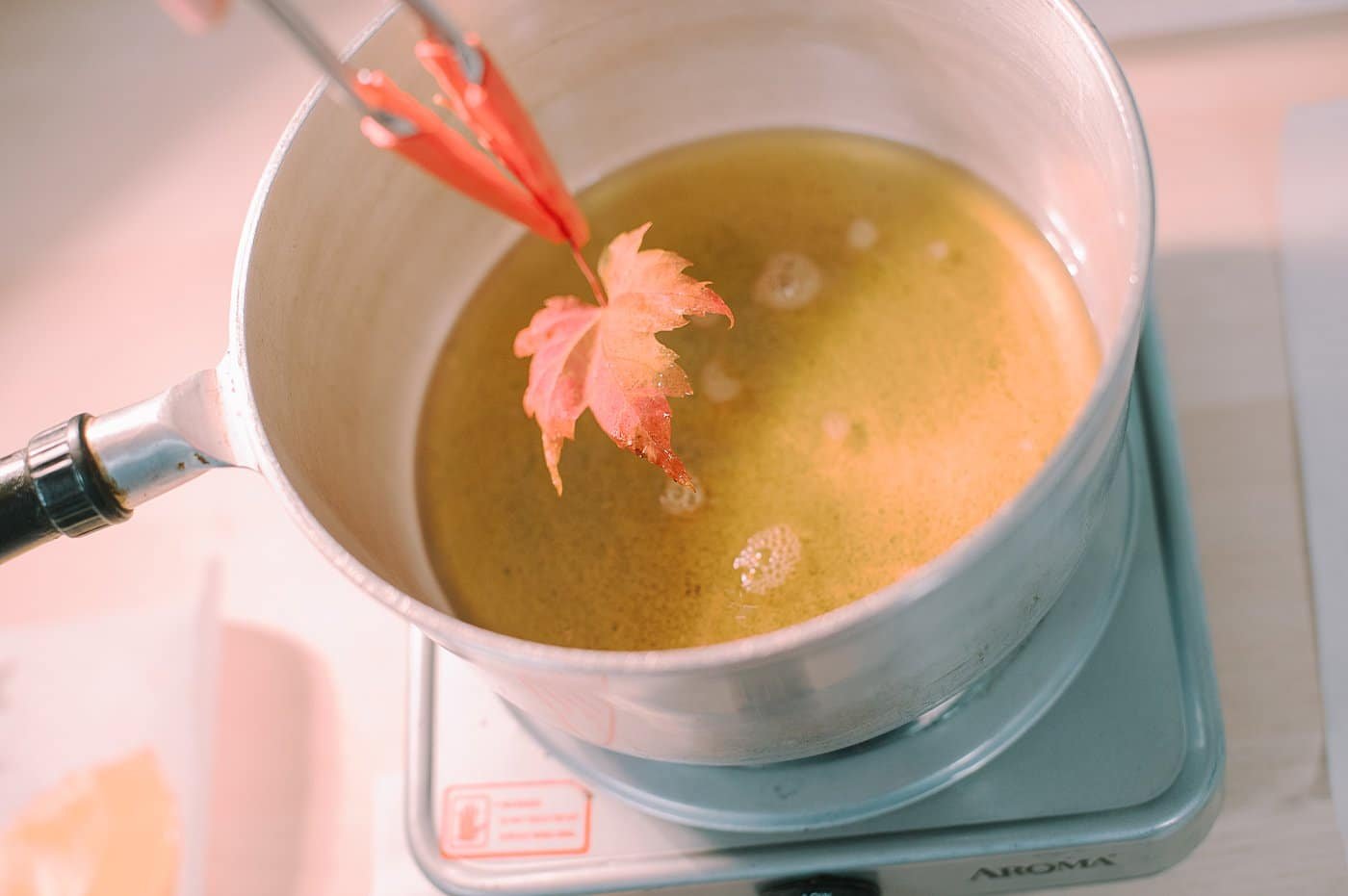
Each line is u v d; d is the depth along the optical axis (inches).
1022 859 18.2
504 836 19.1
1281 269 21.6
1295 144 22.3
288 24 13.6
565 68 20.3
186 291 24.9
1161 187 22.5
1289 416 21.0
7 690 22.2
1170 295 21.9
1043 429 19.5
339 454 18.9
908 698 15.8
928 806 18.3
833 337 20.8
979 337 20.4
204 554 23.0
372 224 19.5
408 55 18.1
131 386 24.3
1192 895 19.2
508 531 20.5
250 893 21.1
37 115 26.7
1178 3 23.5
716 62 20.9
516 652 14.0
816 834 18.4
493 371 21.8
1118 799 18.0
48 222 25.8
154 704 21.9
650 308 17.7
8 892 21.2
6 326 25.1
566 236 17.1
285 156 17.1
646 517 20.0
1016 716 18.3
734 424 20.4
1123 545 18.9
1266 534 20.5
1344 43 22.8
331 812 21.4
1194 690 18.4
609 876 18.6
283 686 22.1
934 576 13.6
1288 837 19.2
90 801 21.5
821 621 13.6
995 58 18.5
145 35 26.9
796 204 22.0
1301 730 19.6
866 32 19.8
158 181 25.8
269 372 16.7
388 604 14.5
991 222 21.1
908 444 19.8
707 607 19.3
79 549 23.3
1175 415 20.8
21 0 27.7
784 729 15.6
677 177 22.4
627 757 19.0
